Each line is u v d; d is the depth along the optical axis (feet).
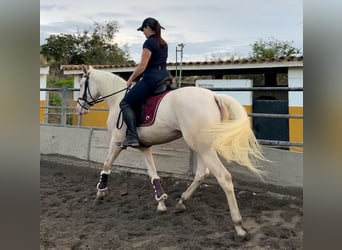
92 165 19.65
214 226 10.68
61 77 76.69
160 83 11.34
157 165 17.03
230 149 9.56
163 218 11.52
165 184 15.96
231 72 34.24
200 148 9.94
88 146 20.13
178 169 16.40
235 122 9.60
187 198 12.01
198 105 10.01
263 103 28.04
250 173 14.53
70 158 20.90
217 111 10.12
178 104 10.42
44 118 30.27
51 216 11.89
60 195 14.58
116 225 10.94
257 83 46.26
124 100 11.79
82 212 12.35
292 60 27.61
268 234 10.02
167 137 11.34
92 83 14.12
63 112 22.35
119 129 12.79
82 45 90.94
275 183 14.01
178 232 10.27
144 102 11.59
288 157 13.75
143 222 11.19
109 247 9.32
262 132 27.35
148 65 11.48
